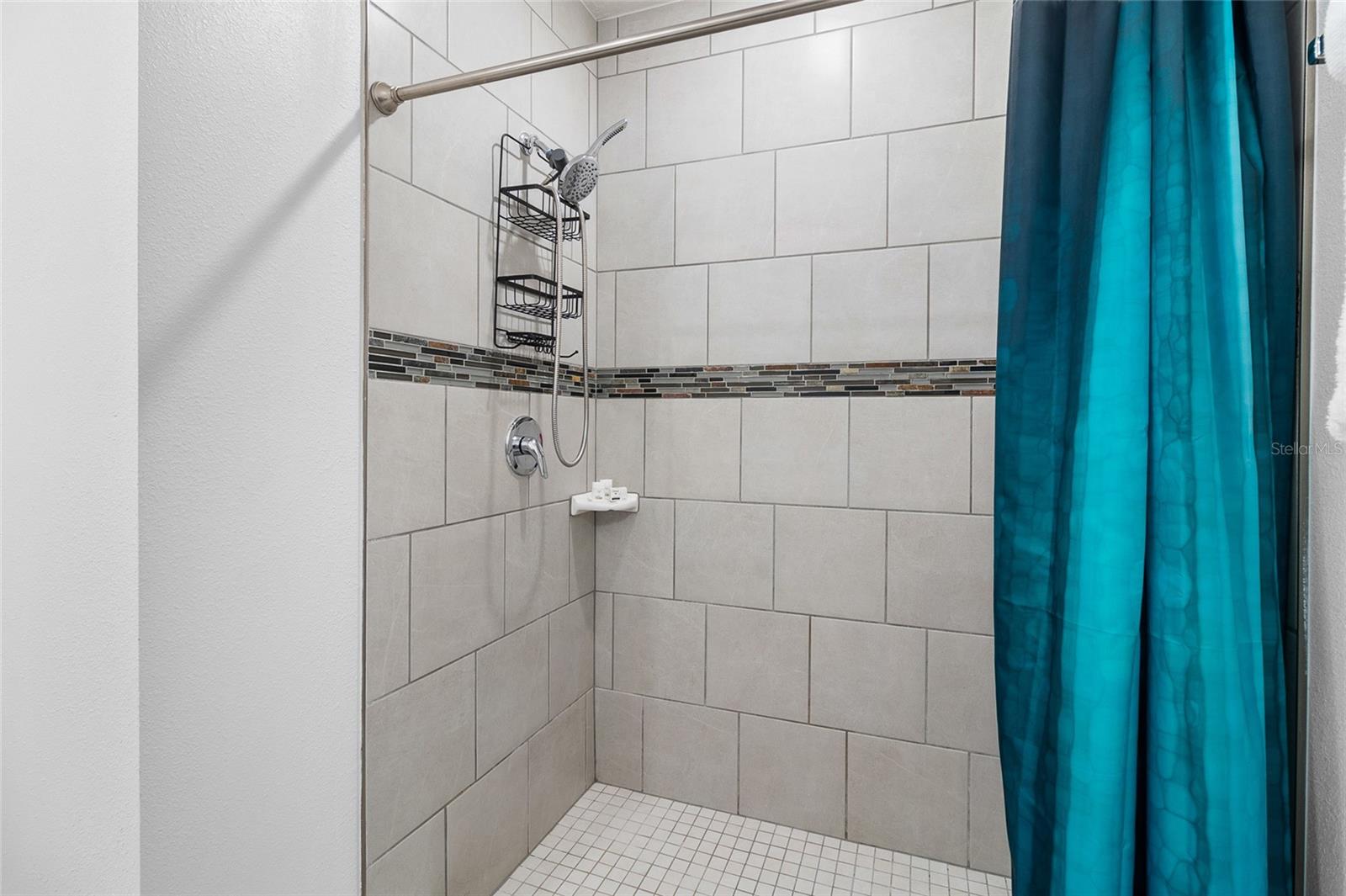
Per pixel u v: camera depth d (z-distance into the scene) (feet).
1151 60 2.36
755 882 4.89
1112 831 2.30
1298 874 2.17
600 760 6.15
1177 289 2.27
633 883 4.88
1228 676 2.17
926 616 5.18
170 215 2.82
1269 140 2.20
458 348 4.42
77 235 2.76
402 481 4.01
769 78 5.57
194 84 2.91
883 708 5.30
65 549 2.81
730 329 5.70
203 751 3.00
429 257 4.17
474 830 4.63
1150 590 2.31
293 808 3.41
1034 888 2.78
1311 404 2.15
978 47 5.00
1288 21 2.19
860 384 5.33
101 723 2.77
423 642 4.19
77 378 2.77
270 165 3.26
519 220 4.92
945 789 5.13
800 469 5.52
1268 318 2.18
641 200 5.96
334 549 3.61
